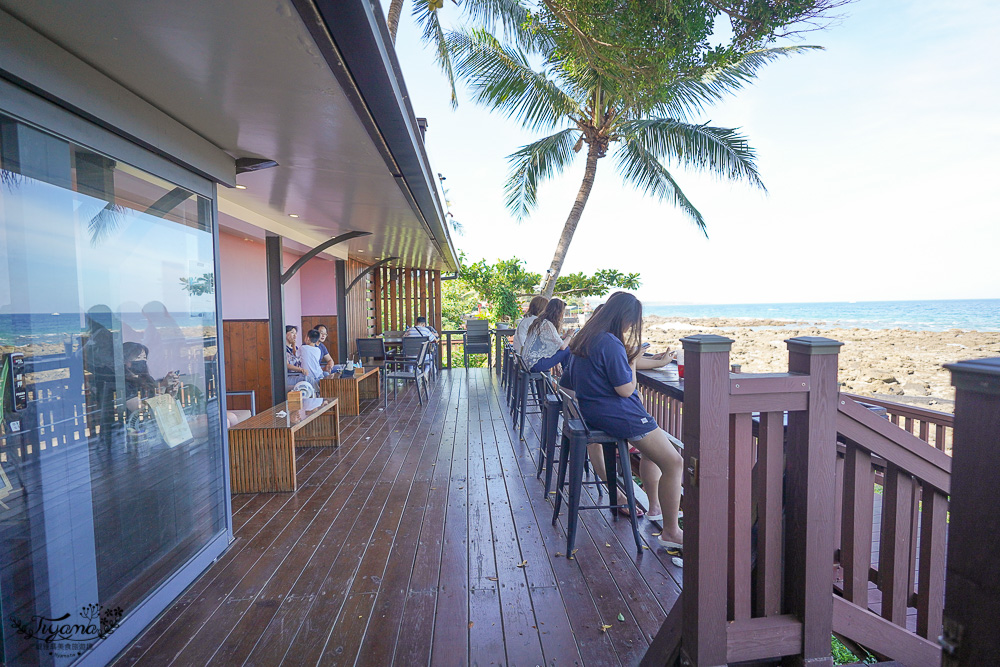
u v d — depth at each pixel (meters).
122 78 2.04
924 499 2.02
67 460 1.82
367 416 6.52
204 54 1.85
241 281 7.91
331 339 10.00
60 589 1.77
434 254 9.55
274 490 3.83
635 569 2.64
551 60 7.91
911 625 2.42
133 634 2.11
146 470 2.27
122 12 1.55
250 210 5.52
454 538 3.02
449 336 11.52
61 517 1.78
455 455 4.74
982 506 0.97
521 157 9.80
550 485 3.84
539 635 2.11
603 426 2.76
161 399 2.41
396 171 3.72
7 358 1.59
